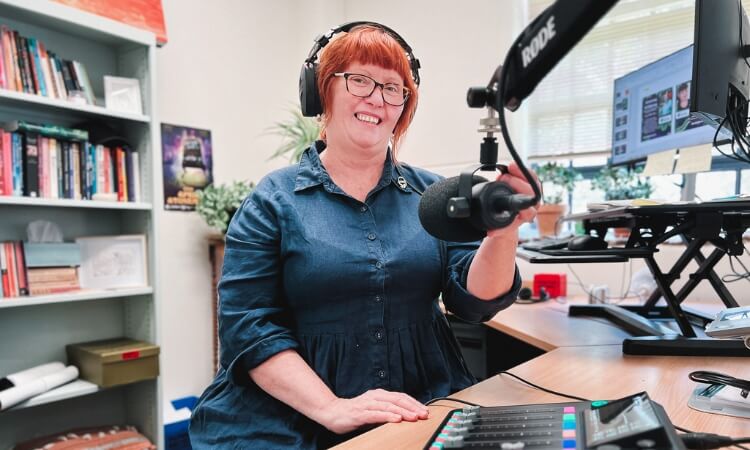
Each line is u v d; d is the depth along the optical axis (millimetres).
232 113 2730
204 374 2568
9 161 1698
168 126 2469
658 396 734
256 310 895
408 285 938
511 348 1832
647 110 1603
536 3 2365
